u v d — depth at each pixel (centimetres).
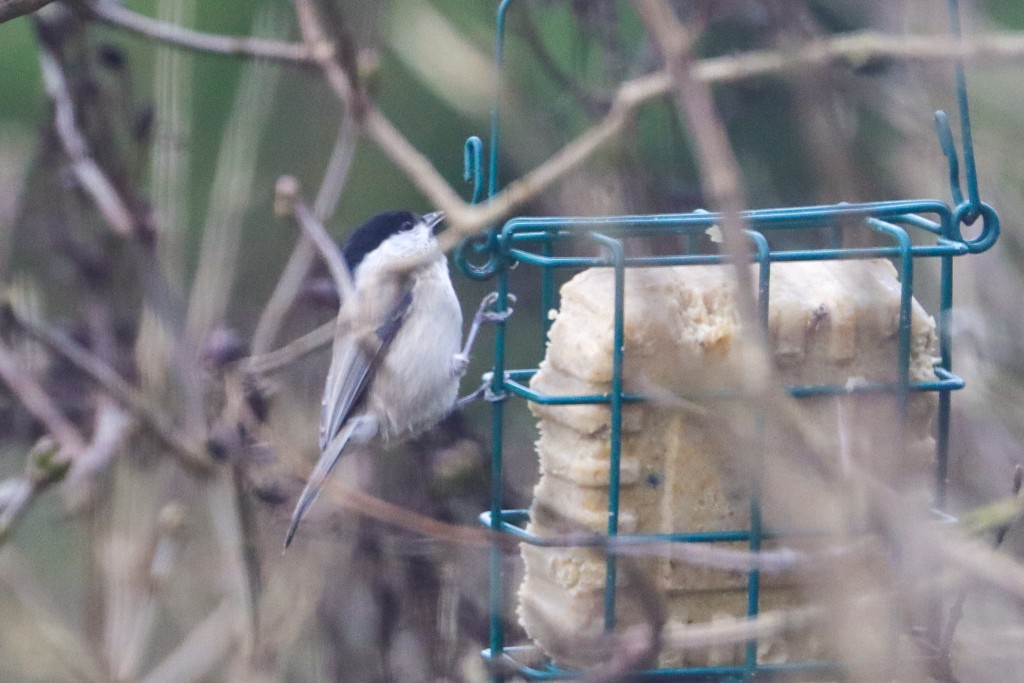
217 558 1243
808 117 403
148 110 1082
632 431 782
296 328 1198
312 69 998
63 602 1316
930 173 1030
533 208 952
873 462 646
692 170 1077
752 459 506
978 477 943
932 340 795
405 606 1007
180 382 1055
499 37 855
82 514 1131
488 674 872
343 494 782
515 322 1319
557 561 792
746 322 429
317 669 1086
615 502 772
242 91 1169
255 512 1002
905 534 481
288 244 1329
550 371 819
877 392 770
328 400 1027
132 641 1130
